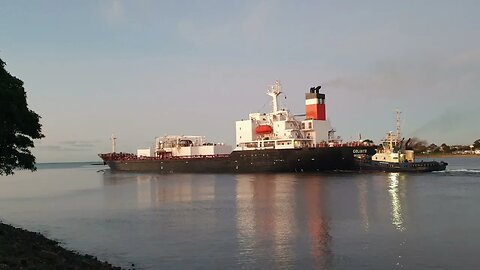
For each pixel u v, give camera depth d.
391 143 137.62
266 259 34.81
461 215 52.25
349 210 57.84
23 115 44.94
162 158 170.12
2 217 62.06
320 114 140.75
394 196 71.81
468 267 31.59
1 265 25.91
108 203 75.81
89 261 33.44
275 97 144.38
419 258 34.06
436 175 119.06
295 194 77.38
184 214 59.22
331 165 127.06
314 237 42.03
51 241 41.25
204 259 35.38
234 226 48.88
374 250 36.69
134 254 37.78
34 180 171.12
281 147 135.38
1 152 45.72
